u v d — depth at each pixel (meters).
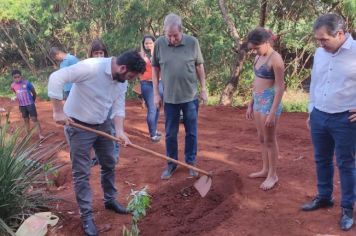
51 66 18.94
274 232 4.40
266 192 5.22
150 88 7.60
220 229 4.49
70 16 15.73
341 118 4.18
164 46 5.51
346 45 4.04
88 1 14.74
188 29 13.02
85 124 4.43
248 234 4.39
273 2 11.59
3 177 4.58
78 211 5.04
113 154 4.79
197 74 5.82
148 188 5.59
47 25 16.11
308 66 13.43
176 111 5.62
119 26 13.02
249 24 12.27
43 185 5.74
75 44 15.83
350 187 4.33
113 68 4.22
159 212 4.94
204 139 7.97
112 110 4.66
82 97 4.31
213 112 10.47
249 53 11.87
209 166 6.18
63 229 4.69
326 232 4.34
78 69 4.16
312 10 11.74
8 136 5.32
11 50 19.62
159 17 12.67
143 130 8.88
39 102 13.31
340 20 4.00
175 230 4.53
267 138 5.13
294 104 11.35
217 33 12.23
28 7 16.61
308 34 11.88
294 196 5.12
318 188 4.72
